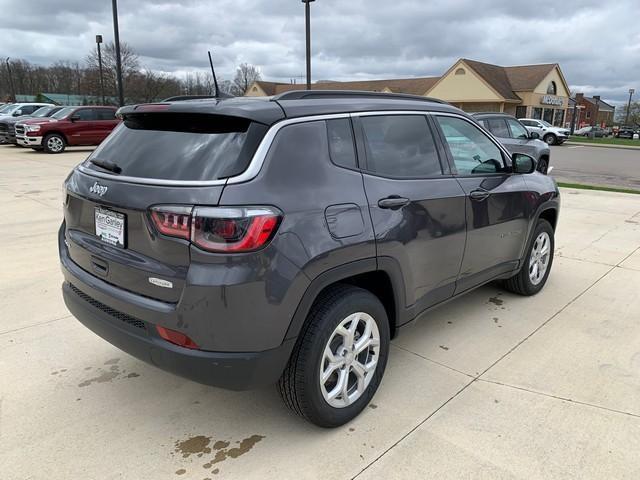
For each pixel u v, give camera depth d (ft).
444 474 7.91
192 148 8.05
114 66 143.64
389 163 9.72
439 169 10.88
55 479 7.76
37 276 16.40
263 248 7.32
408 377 10.67
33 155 56.80
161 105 8.72
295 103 8.61
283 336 7.75
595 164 64.90
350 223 8.44
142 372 10.84
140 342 7.98
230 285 7.14
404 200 9.51
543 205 14.51
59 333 12.50
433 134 10.99
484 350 11.89
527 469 8.02
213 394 10.10
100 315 8.70
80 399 9.83
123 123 9.78
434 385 10.37
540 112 151.84
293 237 7.63
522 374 10.83
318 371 8.31
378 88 184.75
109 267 8.45
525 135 39.01
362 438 8.76
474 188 11.54
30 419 9.18
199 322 7.30
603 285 16.30
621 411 9.52
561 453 8.38
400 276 9.58
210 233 7.14
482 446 8.54
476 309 14.30
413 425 9.10
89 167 9.41
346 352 8.82
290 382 8.30
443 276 10.97
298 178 7.97
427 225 10.07
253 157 7.63
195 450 8.45
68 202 9.62
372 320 9.21
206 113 8.08
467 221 11.27
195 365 7.50
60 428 8.95
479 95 138.51
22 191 32.35
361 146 9.24
